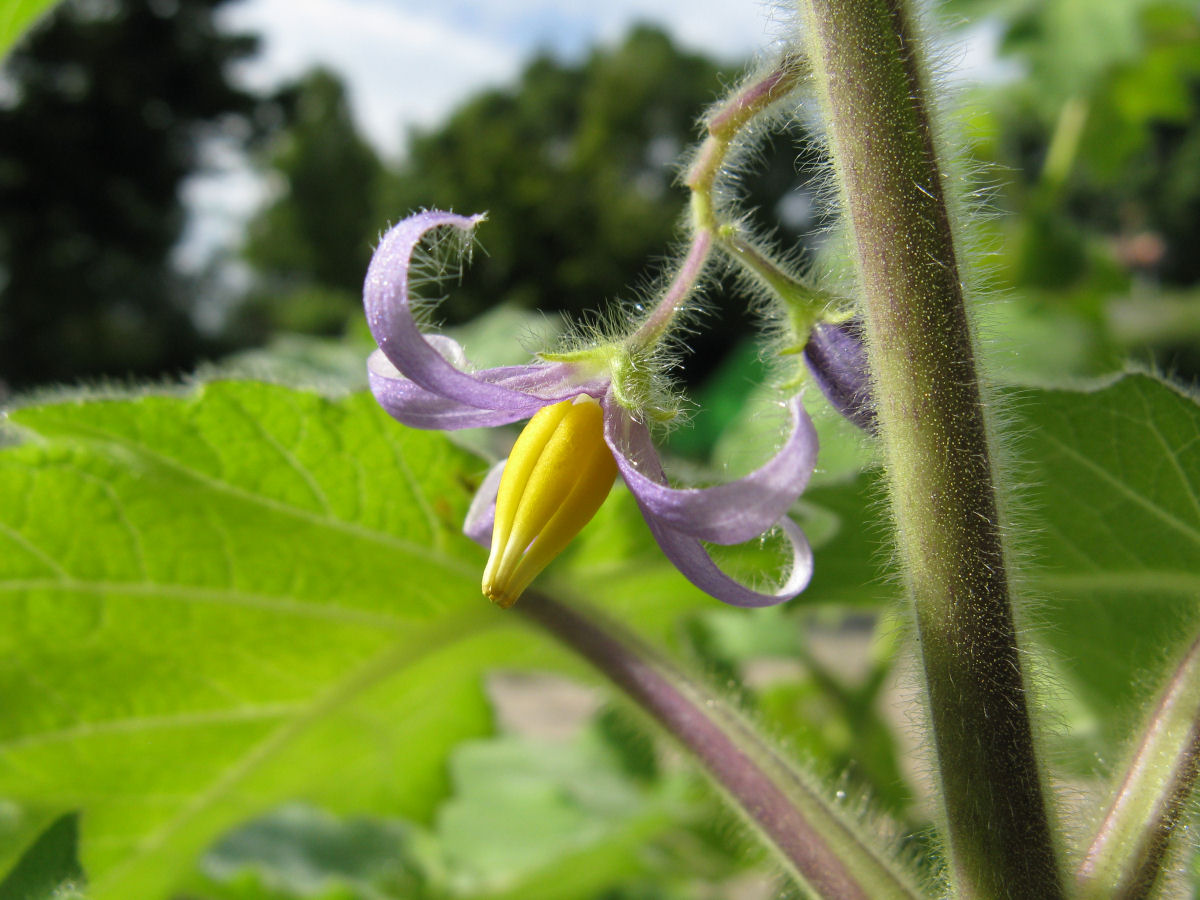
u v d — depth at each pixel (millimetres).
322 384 56
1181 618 58
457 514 60
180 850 81
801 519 58
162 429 56
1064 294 154
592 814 120
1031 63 154
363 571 64
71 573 60
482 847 117
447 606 67
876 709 107
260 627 66
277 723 74
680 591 74
